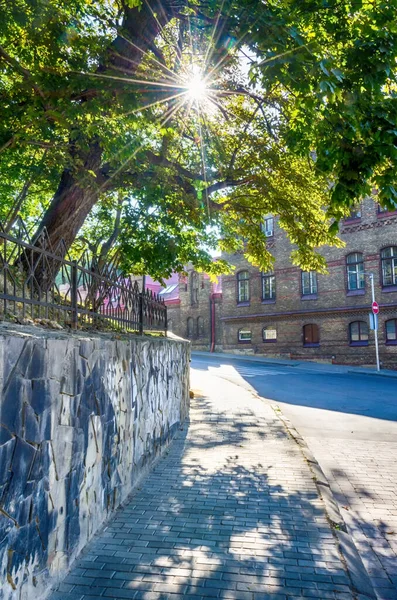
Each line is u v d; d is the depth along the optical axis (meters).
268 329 29.92
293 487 5.31
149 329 7.89
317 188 11.16
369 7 4.59
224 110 9.82
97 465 4.06
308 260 12.62
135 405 5.39
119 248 9.46
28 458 2.76
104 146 6.37
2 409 2.45
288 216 11.85
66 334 3.72
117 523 4.27
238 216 13.04
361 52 4.31
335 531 4.12
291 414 10.77
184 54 8.37
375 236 24.25
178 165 10.00
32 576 2.81
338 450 7.41
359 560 3.71
